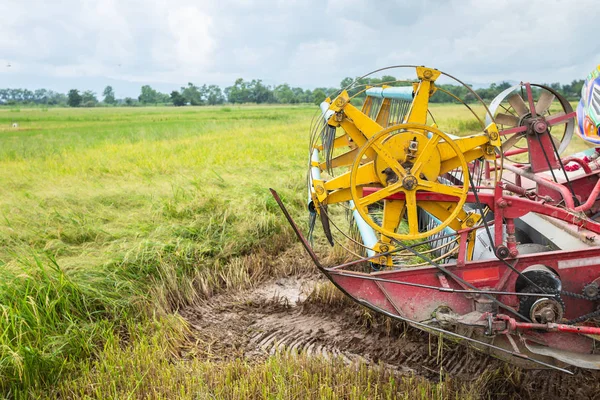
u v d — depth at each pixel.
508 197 3.72
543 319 3.57
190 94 131.38
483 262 3.73
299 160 13.76
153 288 5.62
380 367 4.12
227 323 5.18
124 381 3.92
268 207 8.09
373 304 3.78
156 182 10.60
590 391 3.95
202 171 12.03
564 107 4.77
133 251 6.09
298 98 117.75
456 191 3.64
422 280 3.79
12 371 3.90
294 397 3.72
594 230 3.95
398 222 4.05
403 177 3.62
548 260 3.72
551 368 3.63
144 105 142.12
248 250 6.98
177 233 6.88
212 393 3.82
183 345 4.68
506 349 3.72
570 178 5.24
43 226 7.20
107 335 4.62
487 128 3.72
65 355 4.29
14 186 10.71
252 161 13.44
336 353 4.57
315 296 5.51
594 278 3.73
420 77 3.79
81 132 28.47
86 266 5.55
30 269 5.01
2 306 4.21
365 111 6.50
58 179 11.25
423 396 3.70
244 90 125.56
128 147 18.03
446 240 5.95
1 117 55.19
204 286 5.83
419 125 3.50
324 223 4.30
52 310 4.57
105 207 8.30
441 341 4.23
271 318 5.26
